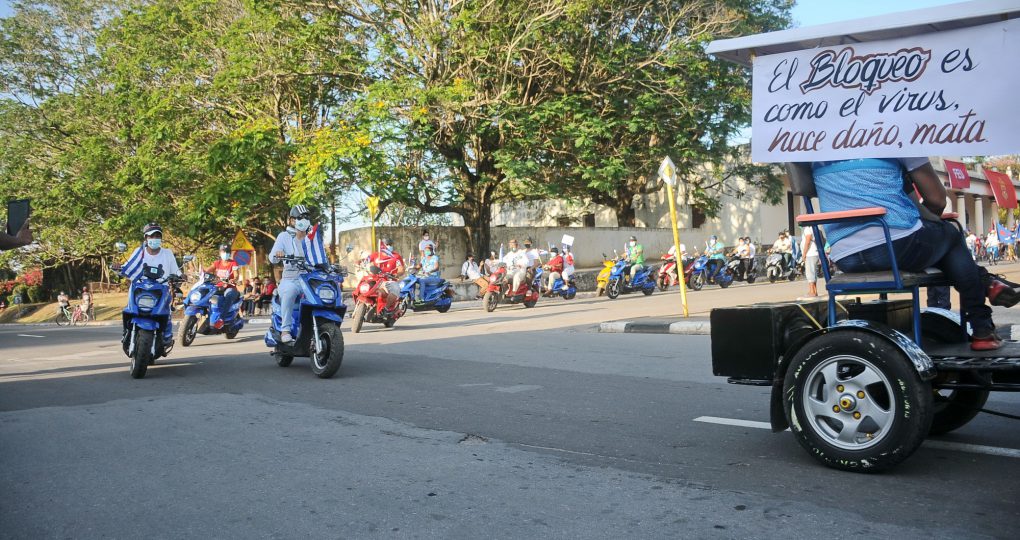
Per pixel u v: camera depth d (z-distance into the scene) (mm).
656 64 27109
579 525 3619
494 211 47000
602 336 12117
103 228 28188
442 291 20188
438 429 5742
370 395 7316
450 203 28125
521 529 3588
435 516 3805
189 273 13836
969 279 4562
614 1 26000
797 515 3668
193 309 13453
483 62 24266
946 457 4629
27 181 30641
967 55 4141
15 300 47125
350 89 26375
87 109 29656
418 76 25297
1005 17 4031
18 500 4223
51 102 31125
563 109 25016
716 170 33594
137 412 6738
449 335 13391
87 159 27312
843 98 4512
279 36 25078
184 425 6121
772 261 28859
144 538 3607
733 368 4832
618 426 5688
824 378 4367
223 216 25109
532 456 4902
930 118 4246
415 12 25734
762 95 4781
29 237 4855
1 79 32438
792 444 5031
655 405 6434
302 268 8719
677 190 42406
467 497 4090
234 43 24453
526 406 6539
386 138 23250
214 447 5344
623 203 38312
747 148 35562
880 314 4922
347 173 23250
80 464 4965
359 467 4734
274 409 6715
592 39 26422
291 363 9961
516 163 25031
